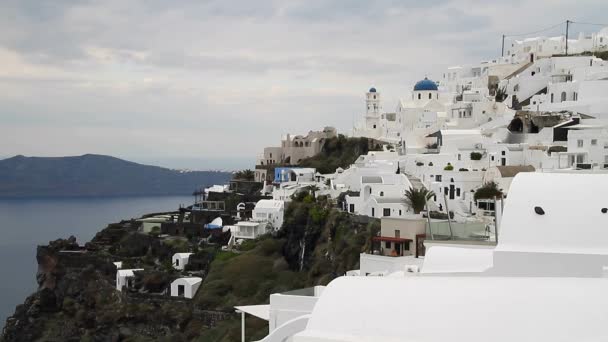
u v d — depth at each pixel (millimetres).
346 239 98500
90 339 119500
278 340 32219
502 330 24422
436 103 165875
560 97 134875
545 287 26312
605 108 120250
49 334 127188
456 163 114125
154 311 115000
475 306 25797
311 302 41438
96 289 128750
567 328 23906
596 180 37219
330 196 127188
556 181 37562
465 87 175875
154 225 158250
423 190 101750
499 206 76250
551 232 35531
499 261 35719
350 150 175000
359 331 26266
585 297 25281
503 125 125875
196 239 144625
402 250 76312
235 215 154625
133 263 135000
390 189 107562
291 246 117750
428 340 24969
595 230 34875
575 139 102875
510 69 174875
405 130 168375
